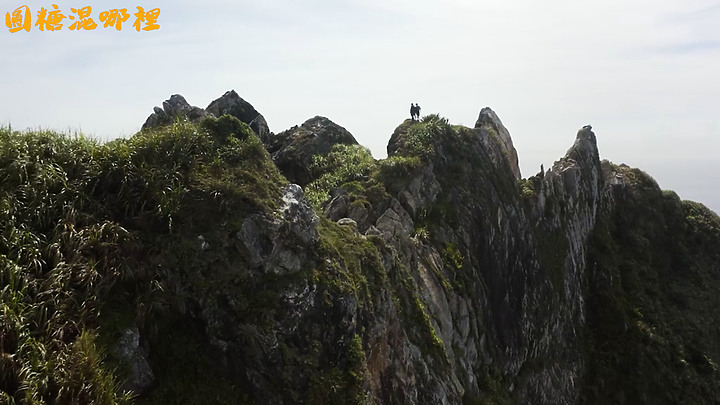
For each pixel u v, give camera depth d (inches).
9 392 426.9
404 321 815.1
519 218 1437.0
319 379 588.7
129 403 492.4
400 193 1149.1
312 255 657.6
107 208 613.0
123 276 561.9
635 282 1861.5
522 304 1358.3
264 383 579.5
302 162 1380.4
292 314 598.5
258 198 657.0
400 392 711.1
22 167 587.2
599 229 1959.9
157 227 613.3
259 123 1513.3
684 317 1845.5
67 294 512.7
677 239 2165.4
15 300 475.2
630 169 2341.3
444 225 1179.9
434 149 1316.4
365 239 801.6
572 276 1665.8
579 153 1969.7
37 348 456.4
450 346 967.0
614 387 1571.1
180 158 677.3
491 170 1417.3
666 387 1589.6
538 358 1368.1
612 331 1685.5
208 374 579.2
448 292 1029.2
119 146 667.4
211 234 612.4
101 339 512.1
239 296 590.9
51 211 575.8
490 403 1002.7
